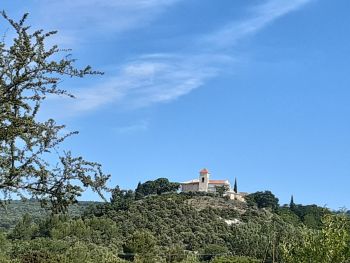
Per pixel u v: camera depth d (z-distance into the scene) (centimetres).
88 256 5931
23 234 7044
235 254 7056
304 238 2116
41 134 1055
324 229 2041
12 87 998
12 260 4891
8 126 978
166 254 7969
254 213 12544
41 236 7494
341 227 2055
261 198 14212
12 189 1033
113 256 6356
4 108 980
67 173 1067
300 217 11650
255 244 6059
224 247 8525
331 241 1973
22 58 987
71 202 1066
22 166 1041
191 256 7500
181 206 11881
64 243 7031
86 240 8356
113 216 10256
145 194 16025
